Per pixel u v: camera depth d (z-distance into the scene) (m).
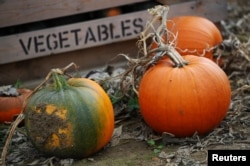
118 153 2.01
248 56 2.55
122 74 2.26
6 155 2.04
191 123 2.00
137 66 2.22
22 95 2.28
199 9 2.73
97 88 1.97
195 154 1.97
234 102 2.30
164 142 2.04
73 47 2.57
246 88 2.31
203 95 1.97
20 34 2.49
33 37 2.51
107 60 2.66
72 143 1.91
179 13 2.70
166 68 2.03
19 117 1.97
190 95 1.97
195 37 2.43
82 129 1.90
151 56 2.18
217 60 2.46
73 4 2.54
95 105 1.92
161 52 2.08
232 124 2.16
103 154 2.01
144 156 1.98
